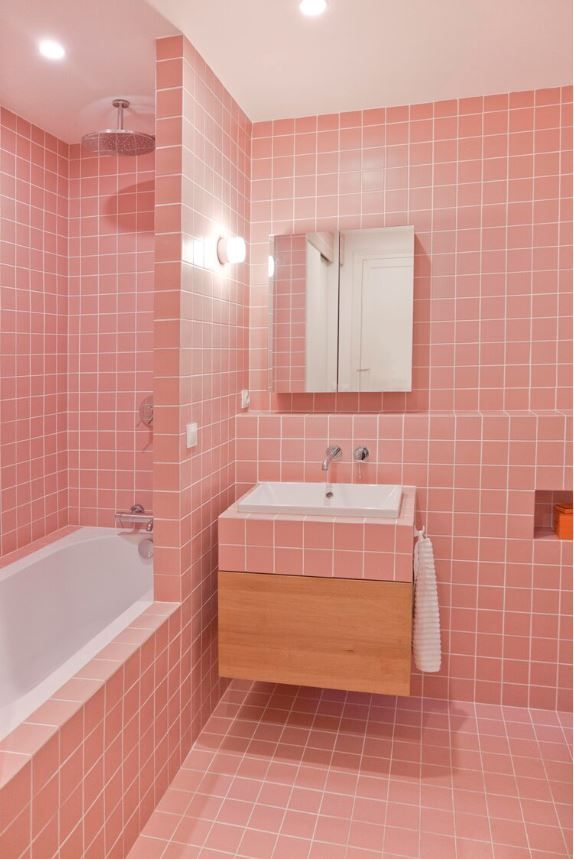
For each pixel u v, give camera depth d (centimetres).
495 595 289
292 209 317
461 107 295
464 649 293
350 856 199
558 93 285
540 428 280
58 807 159
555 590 284
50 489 339
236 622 252
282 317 314
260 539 248
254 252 322
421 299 304
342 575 242
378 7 220
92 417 349
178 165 234
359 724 274
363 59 258
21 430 316
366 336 304
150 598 248
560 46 248
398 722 276
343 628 243
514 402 298
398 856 200
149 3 214
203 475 266
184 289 239
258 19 226
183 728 246
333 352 308
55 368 340
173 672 235
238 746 256
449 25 232
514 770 242
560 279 290
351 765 245
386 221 306
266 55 253
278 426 306
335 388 309
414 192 302
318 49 249
